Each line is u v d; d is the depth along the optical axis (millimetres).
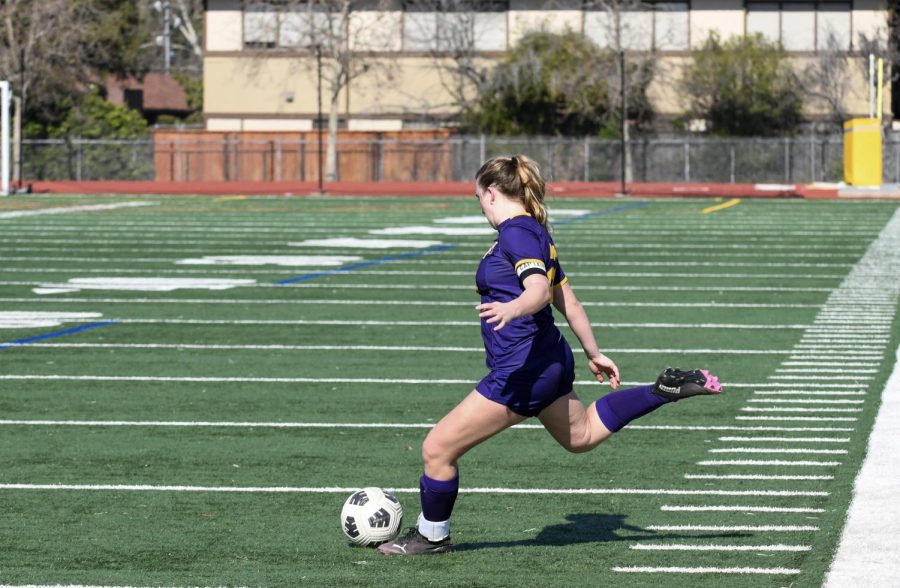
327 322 30141
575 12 111812
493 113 108125
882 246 49812
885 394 20891
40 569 12125
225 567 12164
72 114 117250
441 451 11984
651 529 13422
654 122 109562
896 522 13461
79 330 28812
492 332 11484
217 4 116125
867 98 107875
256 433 18469
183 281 38625
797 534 13109
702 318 30594
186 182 104250
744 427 18641
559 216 68250
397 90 114625
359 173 109500
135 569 12117
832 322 29719
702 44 109250
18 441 17922
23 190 95500
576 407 11734
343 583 11625
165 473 16078
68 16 114500
